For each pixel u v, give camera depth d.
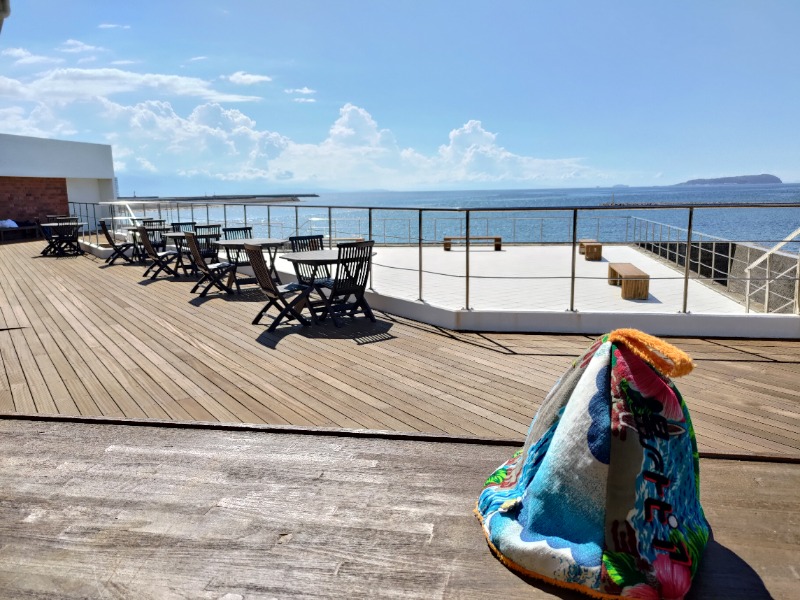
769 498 2.23
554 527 1.82
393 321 5.57
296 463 2.60
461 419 3.09
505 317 5.05
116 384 3.77
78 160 16.80
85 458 2.67
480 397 3.44
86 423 3.12
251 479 2.44
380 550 1.92
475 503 2.22
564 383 2.02
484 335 4.95
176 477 2.47
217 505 2.22
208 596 1.69
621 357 1.83
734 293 7.92
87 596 1.69
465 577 1.77
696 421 3.00
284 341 4.85
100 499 2.28
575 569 1.68
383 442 2.83
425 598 1.67
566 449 1.83
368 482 2.40
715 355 4.18
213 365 4.18
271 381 3.79
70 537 2.01
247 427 3.00
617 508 1.74
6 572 1.82
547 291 8.16
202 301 6.77
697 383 3.58
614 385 1.81
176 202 10.26
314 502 2.24
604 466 1.75
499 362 4.15
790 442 2.73
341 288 5.45
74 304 6.63
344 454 2.69
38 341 4.93
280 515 2.15
